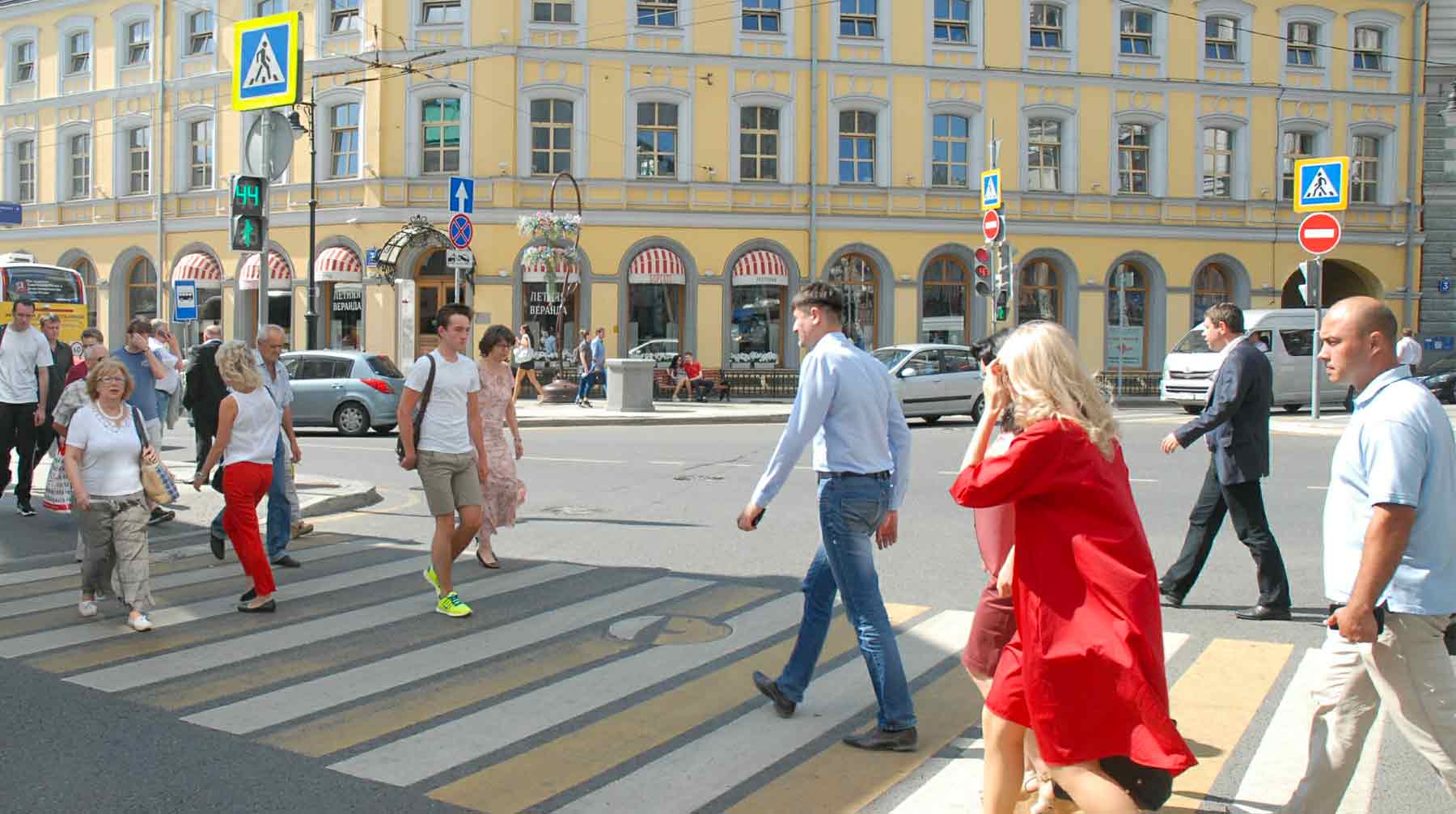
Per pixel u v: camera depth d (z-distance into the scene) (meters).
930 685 5.87
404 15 30.22
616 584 8.24
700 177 30.95
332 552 9.45
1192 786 4.57
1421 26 34.94
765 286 31.67
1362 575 3.53
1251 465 7.17
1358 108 34.75
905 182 31.95
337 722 5.26
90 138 35.38
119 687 5.76
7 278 27.61
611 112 30.58
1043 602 3.26
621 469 15.16
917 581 8.40
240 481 7.25
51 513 11.44
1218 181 34.06
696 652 6.46
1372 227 35.09
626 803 4.37
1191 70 33.53
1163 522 11.14
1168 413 27.69
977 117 32.28
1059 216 32.84
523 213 30.28
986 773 3.65
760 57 31.03
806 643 5.36
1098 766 3.17
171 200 33.75
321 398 20.77
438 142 30.39
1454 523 3.60
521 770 4.69
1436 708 3.59
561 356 27.33
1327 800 3.83
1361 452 3.64
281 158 11.44
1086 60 32.84
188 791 4.43
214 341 11.60
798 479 14.16
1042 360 3.38
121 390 6.99
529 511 11.71
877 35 31.70
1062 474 3.27
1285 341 26.91
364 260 30.45
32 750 4.87
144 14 34.16
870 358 5.20
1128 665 3.11
